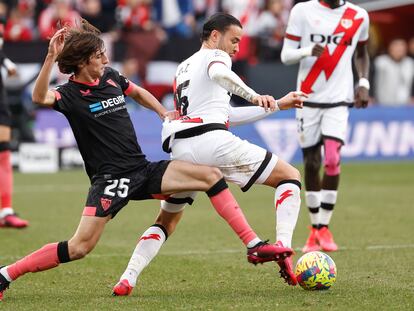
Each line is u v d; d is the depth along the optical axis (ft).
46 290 79.46
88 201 72.95
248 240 72.43
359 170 194.59
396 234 113.91
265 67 205.87
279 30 225.76
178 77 76.89
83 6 220.23
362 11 107.24
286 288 78.38
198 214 136.56
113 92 74.79
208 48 76.95
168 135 74.90
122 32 213.46
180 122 74.79
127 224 126.82
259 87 205.46
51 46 69.92
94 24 214.90
